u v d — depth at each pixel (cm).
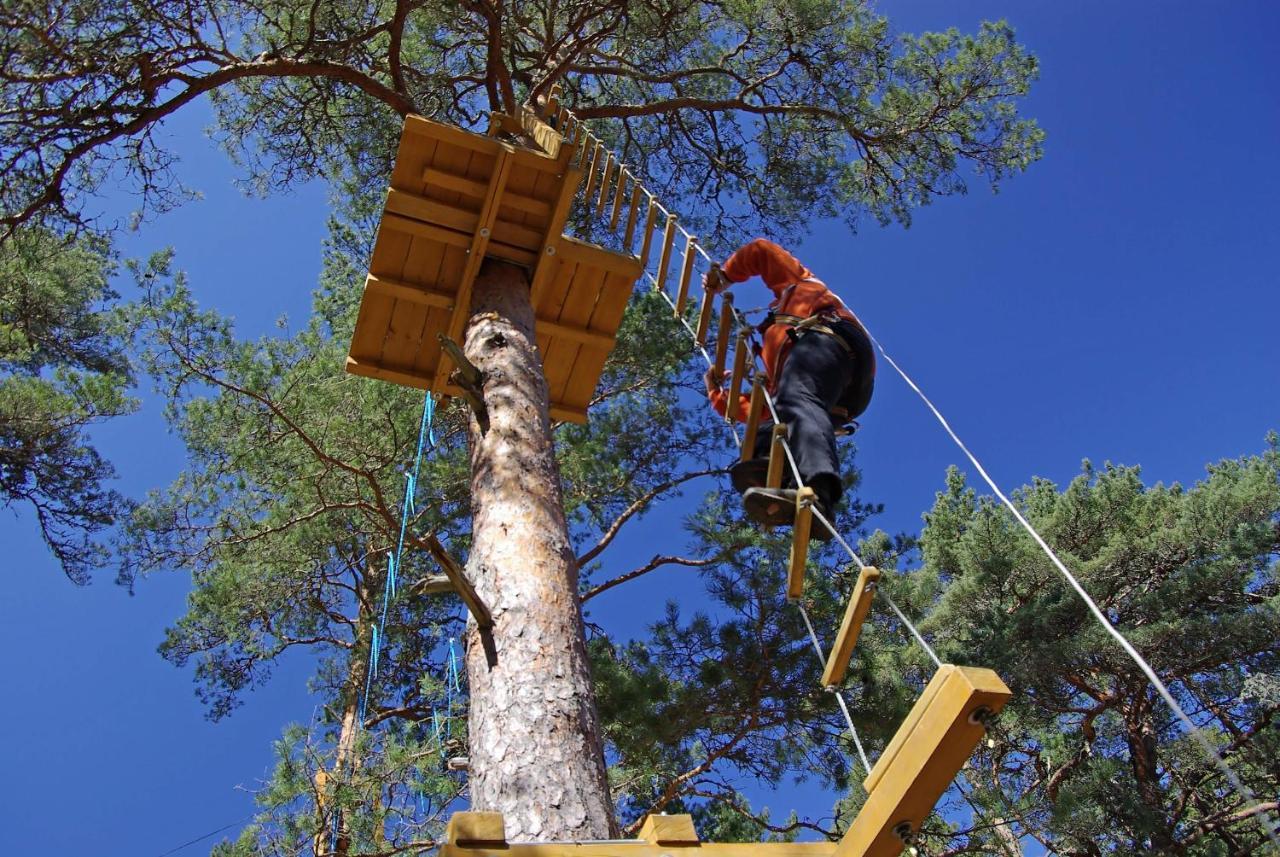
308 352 1057
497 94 860
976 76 958
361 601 1023
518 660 378
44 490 1140
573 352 621
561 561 421
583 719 365
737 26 966
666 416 992
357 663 971
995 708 197
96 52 647
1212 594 1181
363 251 1121
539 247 587
